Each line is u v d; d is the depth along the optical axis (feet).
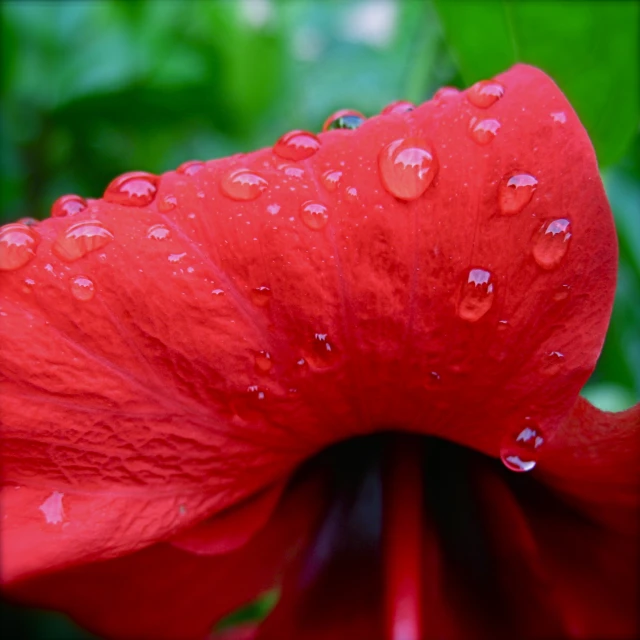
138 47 0.77
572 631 0.47
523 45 0.54
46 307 0.35
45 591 0.43
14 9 0.74
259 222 0.35
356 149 0.35
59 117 0.75
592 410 0.38
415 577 0.42
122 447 0.36
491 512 0.46
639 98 0.54
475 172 0.34
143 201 0.36
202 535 0.40
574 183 0.34
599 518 0.44
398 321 0.35
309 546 0.49
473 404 0.37
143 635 0.47
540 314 0.35
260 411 0.37
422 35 0.65
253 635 0.50
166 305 0.35
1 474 0.36
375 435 0.45
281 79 0.91
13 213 0.76
